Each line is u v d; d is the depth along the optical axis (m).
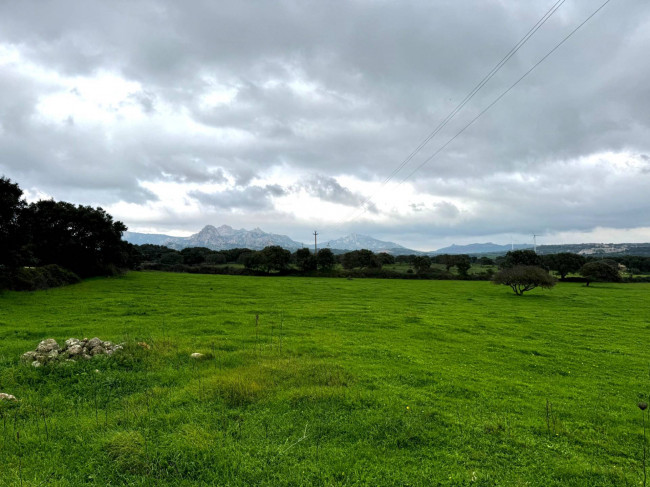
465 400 11.43
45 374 11.58
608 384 14.84
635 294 65.94
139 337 17.48
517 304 47.31
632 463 8.09
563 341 24.33
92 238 63.91
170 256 121.75
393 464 7.37
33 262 45.00
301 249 111.06
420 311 36.16
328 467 7.11
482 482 6.90
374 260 119.50
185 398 10.09
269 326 23.94
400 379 13.34
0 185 38.00
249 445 7.78
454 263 128.62
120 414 9.04
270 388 11.12
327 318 28.61
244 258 116.19
